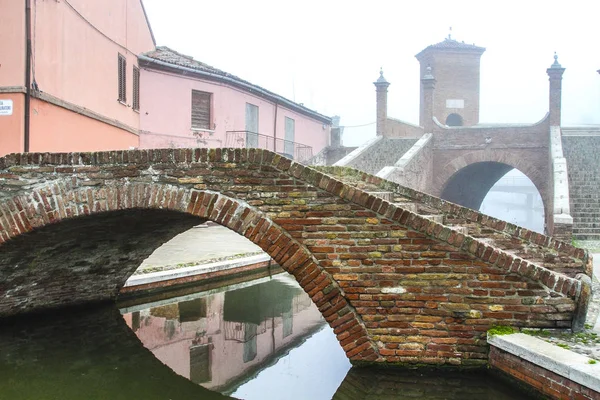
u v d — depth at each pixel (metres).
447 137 27.36
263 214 7.12
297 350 9.76
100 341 9.88
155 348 9.70
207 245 19.02
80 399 7.28
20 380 7.92
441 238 6.75
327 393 7.43
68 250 9.65
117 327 10.85
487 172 31.42
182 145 25.81
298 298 14.23
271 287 15.48
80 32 17.08
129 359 9.01
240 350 9.77
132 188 7.55
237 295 14.44
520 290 6.63
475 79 44.62
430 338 6.79
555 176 19.31
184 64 25.61
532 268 6.60
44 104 14.72
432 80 27.77
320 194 7.02
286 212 7.09
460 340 6.72
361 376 6.94
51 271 10.02
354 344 6.95
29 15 13.84
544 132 25.75
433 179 27.59
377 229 6.91
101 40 18.92
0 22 13.73
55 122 15.40
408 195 10.44
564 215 16.23
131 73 22.39
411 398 6.60
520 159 26.20
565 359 5.62
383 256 6.89
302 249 7.01
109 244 10.23
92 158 7.72
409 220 6.82
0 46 13.75
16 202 7.95
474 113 44.66
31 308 10.66
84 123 17.48
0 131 13.75
